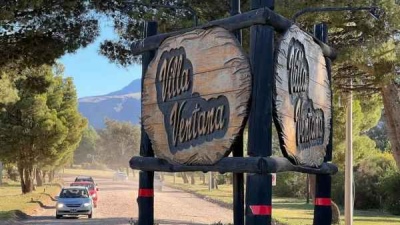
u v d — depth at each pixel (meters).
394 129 15.45
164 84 6.63
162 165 6.72
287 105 5.91
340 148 25.12
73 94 52.28
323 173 7.01
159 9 12.32
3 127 41.84
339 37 13.12
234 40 5.88
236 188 7.27
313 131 6.56
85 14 14.38
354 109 26.80
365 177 42.53
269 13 5.75
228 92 5.86
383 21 11.80
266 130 5.64
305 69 6.38
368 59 12.68
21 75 17.61
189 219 27.48
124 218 27.23
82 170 145.62
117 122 149.50
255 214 5.55
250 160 5.60
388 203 38.62
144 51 7.18
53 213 31.61
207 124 6.04
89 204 27.47
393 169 40.91
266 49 5.77
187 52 6.36
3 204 33.06
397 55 12.57
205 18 12.39
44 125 42.25
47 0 13.20
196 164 6.15
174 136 6.43
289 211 35.88
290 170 6.07
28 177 46.69
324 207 7.30
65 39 14.51
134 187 72.62
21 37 14.27
